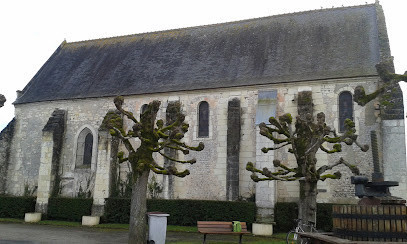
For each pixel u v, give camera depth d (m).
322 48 18.03
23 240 12.54
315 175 10.16
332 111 16.08
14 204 19.69
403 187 14.20
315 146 9.99
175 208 16.86
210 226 12.08
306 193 10.57
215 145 17.69
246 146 17.12
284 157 16.19
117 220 17.81
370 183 8.16
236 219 15.67
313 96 16.45
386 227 6.70
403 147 14.48
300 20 20.17
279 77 17.30
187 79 19.31
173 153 18.08
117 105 10.67
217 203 16.19
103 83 21.34
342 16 19.34
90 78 22.12
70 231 15.40
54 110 21.42
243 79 17.98
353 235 6.94
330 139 10.44
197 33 22.34
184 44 21.94
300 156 10.55
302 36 19.16
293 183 16.09
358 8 19.47
